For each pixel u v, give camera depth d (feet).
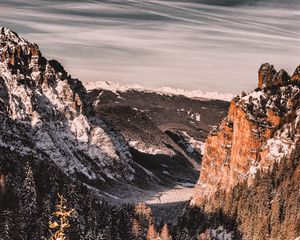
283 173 546.26
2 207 485.97
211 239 541.34
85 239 497.05
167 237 525.34
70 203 553.64
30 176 534.37
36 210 510.17
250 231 511.40
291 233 458.50
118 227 551.18
